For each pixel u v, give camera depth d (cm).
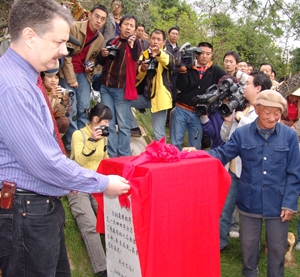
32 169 174
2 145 178
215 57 974
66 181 181
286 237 299
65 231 336
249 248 307
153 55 446
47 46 176
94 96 518
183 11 1098
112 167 248
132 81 442
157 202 219
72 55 416
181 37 946
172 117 504
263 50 1087
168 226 225
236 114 359
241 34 1056
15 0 178
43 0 174
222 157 311
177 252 232
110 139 445
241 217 310
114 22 570
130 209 234
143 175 220
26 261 185
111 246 264
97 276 323
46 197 189
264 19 1040
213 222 252
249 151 300
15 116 168
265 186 294
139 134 554
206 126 382
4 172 180
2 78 172
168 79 477
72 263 325
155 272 221
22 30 173
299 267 380
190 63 456
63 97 359
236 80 404
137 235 215
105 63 446
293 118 506
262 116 286
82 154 333
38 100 182
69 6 446
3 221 180
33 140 170
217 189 254
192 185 237
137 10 826
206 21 988
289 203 287
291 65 1119
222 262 376
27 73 179
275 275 300
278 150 292
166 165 226
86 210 330
